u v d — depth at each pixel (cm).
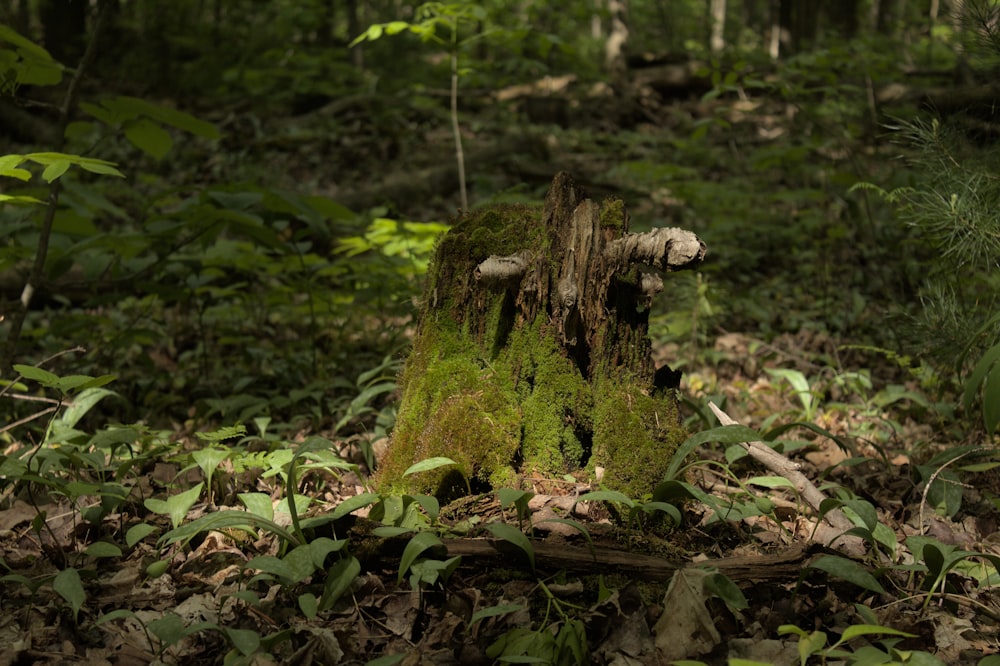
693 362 309
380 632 181
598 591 184
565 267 204
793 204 522
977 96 272
